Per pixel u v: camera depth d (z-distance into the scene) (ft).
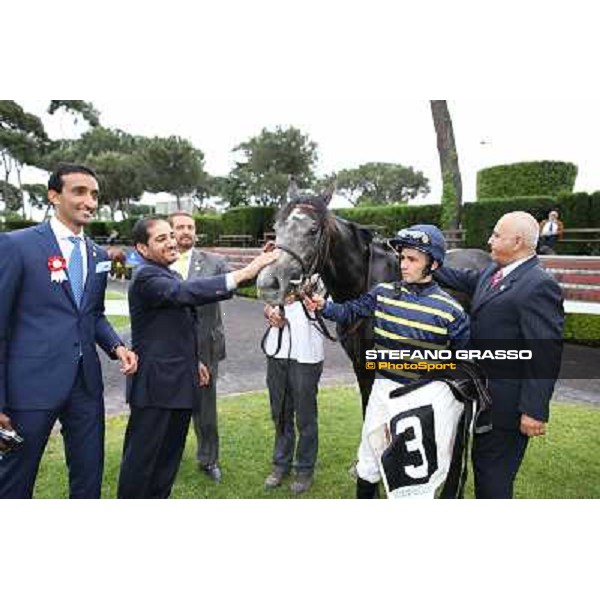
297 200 8.62
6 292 6.72
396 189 42.34
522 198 28.22
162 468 8.25
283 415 10.05
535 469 10.98
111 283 47.98
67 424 7.54
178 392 7.68
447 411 6.67
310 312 9.32
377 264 9.41
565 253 26.99
